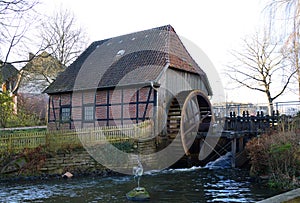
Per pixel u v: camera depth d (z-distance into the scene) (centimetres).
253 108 2097
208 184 1060
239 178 1170
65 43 2934
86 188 1016
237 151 1516
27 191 977
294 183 907
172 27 1961
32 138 1301
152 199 850
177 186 1031
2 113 1912
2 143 1241
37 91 3089
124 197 878
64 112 1889
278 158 963
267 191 922
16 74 1944
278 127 1248
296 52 773
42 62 2506
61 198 877
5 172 1195
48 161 1263
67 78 1995
